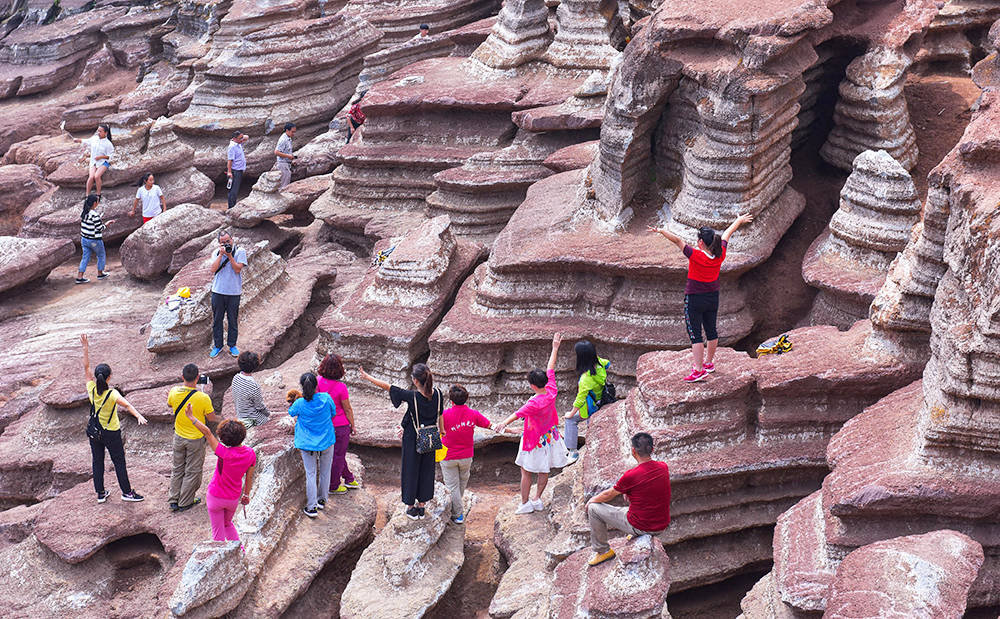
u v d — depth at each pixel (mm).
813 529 10328
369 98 23000
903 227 14289
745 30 14781
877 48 16438
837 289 14234
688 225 15516
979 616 9586
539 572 11820
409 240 17750
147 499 13859
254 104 29359
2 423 18062
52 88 39875
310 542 12656
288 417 13906
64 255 23906
